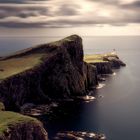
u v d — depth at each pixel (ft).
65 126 526.16
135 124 547.08
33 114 595.47
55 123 541.34
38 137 398.83
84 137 475.31
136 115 601.62
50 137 472.44
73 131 500.33
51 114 599.16
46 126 524.93
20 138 375.66
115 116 592.60
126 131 510.58
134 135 492.54
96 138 472.03
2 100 576.20
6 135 354.13
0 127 361.10
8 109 590.55
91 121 558.15
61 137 472.44
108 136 485.15
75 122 549.13
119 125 539.70
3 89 585.63
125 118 581.12
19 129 377.30
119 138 477.36
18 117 404.36
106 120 565.53
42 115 591.78
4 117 401.90
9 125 370.32
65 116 584.40
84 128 518.37
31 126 393.50
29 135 388.16
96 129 515.50
